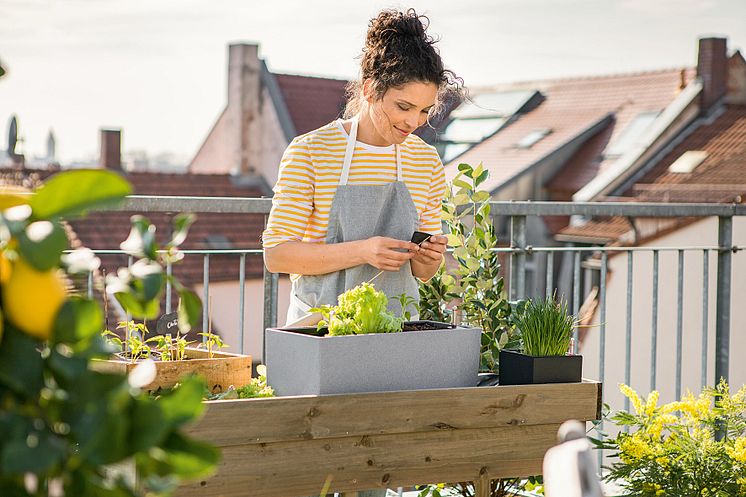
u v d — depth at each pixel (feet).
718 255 14.57
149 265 3.09
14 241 2.78
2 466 2.50
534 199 82.07
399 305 8.98
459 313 10.44
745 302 42.96
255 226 62.13
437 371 8.00
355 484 7.64
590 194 73.97
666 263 51.47
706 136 75.66
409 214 9.09
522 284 13.03
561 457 4.03
